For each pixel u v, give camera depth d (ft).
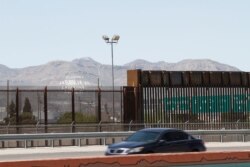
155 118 231.91
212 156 97.25
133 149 118.83
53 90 211.00
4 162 77.61
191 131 203.62
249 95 259.19
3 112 214.48
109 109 227.20
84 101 223.71
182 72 241.35
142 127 219.61
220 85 250.78
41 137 174.09
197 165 95.45
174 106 237.25
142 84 229.66
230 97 253.65
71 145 187.83
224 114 251.19
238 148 178.40
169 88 237.04
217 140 212.84
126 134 190.90
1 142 180.86
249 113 258.37
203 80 245.86
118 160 87.92
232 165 99.14
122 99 225.97
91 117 223.30
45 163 80.69
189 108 241.35
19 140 170.40
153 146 121.39
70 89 214.48
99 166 85.81
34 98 225.35
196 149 129.80
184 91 241.35
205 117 245.65
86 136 182.70
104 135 186.50
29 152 158.20
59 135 177.06
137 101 226.79
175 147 125.29
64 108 224.53
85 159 84.48
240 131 215.72
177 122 237.45
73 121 208.74
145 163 90.48
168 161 92.79
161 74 234.99
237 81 255.50
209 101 247.29
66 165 82.53
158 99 233.76
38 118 210.18
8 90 204.64
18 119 203.62
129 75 232.12
